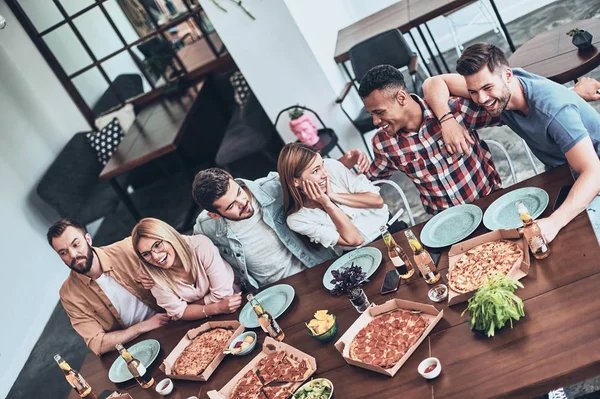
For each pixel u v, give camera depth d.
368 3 5.80
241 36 4.68
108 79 6.29
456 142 2.54
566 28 3.66
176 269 2.93
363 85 2.61
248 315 2.75
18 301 5.59
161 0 5.91
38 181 6.18
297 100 4.89
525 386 1.78
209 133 6.30
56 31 6.16
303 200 2.84
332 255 3.07
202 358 2.62
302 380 2.21
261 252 2.95
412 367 2.05
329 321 2.34
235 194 2.71
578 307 1.90
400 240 2.63
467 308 2.03
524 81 2.37
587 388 2.53
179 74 6.22
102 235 6.23
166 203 5.86
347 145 5.00
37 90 6.33
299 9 4.70
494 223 2.38
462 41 5.84
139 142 5.50
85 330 3.12
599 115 2.41
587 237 2.10
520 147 4.32
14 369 5.27
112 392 2.74
